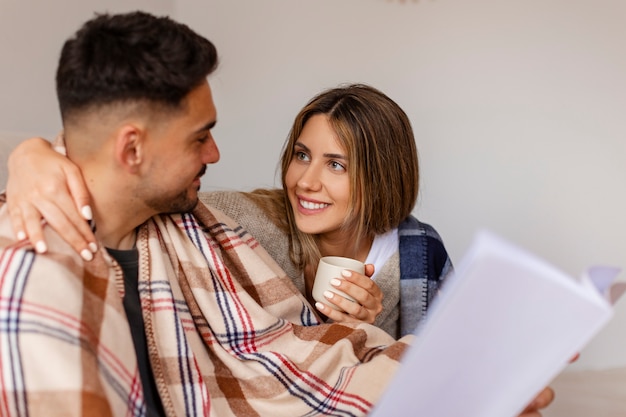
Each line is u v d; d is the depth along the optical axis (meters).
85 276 0.91
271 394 1.10
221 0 2.69
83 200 0.94
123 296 0.99
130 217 1.02
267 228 1.53
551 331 0.64
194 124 0.97
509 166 2.45
